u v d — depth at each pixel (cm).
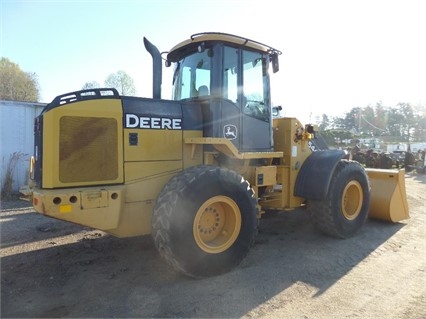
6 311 316
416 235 561
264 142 506
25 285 370
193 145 434
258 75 501
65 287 365
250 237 414
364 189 566
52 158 347
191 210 363
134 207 393
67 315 309
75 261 439
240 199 405
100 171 371
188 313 312
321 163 524
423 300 338
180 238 356
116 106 383
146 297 341
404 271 411
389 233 571
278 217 680
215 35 438
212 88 445
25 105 954
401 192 636
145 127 402
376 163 1828
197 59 480
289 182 539
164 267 416
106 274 397
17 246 501
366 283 377
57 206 332
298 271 408
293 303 331
